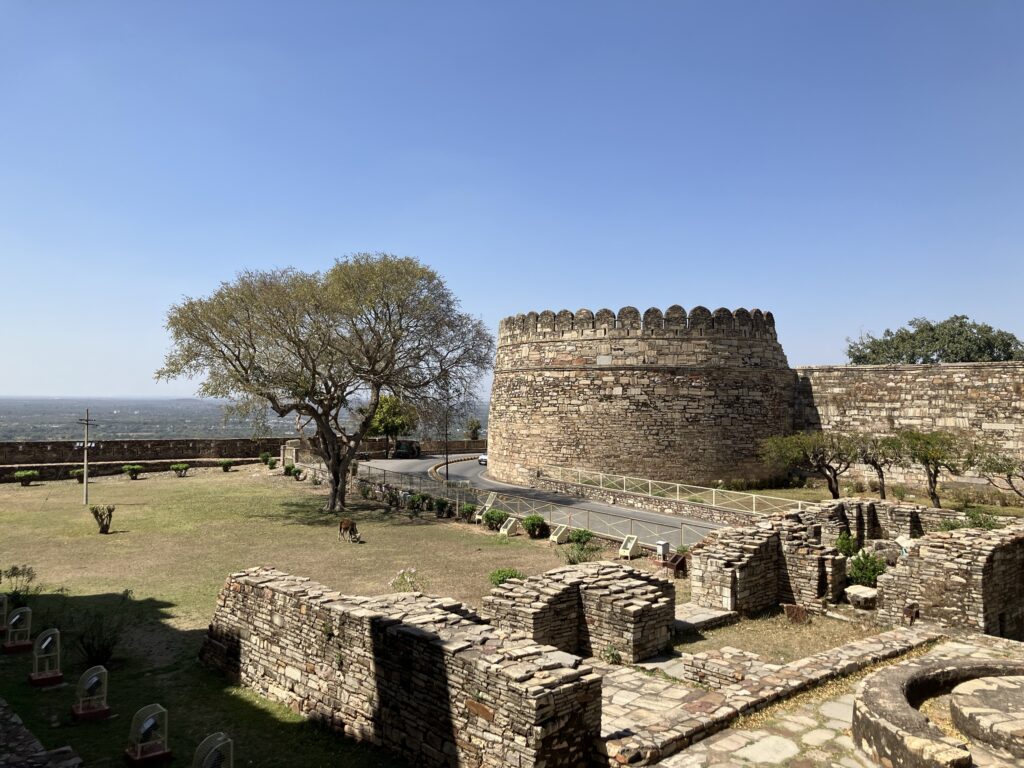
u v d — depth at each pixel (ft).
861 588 51.24
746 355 112.27
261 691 36.19
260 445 175.63
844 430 111.55
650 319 110.83
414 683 28.02
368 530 87.15
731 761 26.18
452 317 109.50
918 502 90.43
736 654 37.09
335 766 27.89
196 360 96.27
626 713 29.96
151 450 160.86
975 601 43.55
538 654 26.86
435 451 213.05
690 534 77.05
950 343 170.81
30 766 23.31
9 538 79.25
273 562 67.82
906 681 29.60
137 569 64.54
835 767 25.80
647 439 108.88
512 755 23.93
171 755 28.66
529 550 74.90
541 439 118.21
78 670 38.96
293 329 94.48
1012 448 91.50
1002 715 26.66
